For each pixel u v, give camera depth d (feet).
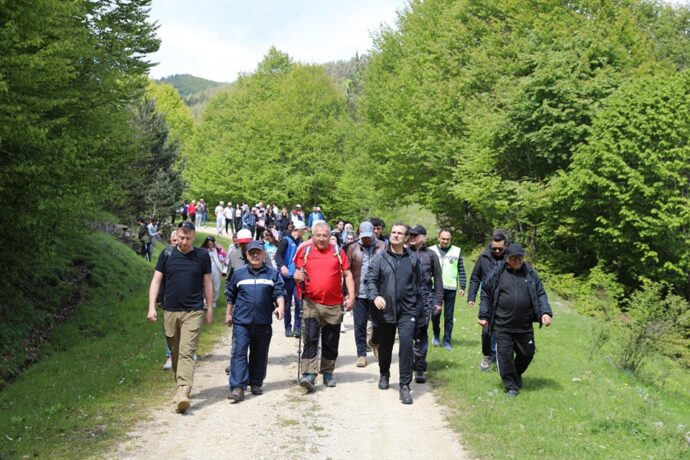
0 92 33.27
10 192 37.96
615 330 39.27
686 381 40.98
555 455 19.22
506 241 30.63
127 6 57.21
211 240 41.11
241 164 170.71
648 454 19.86
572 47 79.15
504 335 25.99
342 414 23.71
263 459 18.99
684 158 64.49
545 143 75.41
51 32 37.93
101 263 61.62
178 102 225.35
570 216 74.38
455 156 87.40
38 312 47.37
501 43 91.66
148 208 100.73
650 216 66.33
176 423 22.61
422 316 27.94
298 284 27.63
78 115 46.14
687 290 69.67
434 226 124.67
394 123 99.91
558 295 72.02
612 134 68.13
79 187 43.32
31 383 32.55
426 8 111.65
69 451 19.58
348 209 147.02
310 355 26.84
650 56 87.71
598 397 26.96
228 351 37.27
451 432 21.72
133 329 47.42
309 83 162.81
